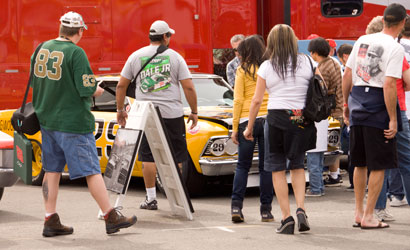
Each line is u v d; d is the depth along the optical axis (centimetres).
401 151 888
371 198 834
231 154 1083
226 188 1233
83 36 1600
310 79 803
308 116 794
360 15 1673
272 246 747
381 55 804
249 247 743
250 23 1694
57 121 789
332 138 1185
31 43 1588
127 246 756
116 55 1606
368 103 814
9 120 1310
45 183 818
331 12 1677
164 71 945
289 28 806
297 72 801
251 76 873
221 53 1697
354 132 831
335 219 912
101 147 1188
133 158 884
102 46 1603
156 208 1009
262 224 885
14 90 1594
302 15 1681
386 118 812
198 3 1619
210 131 1074
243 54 881
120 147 910
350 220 904
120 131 918
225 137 1078
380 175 824
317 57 1128
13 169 913
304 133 801
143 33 1609
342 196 1128
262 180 898
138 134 883
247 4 1695
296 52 805
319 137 1100
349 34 1673
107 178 923
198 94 1211
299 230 804
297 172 812
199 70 1622
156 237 804
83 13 1597
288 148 802
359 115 816
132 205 1057
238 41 1359
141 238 799
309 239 782
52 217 818
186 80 952
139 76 952
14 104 1596
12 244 777
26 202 1100
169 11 1614
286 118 796
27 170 794
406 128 884
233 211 892
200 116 1102
